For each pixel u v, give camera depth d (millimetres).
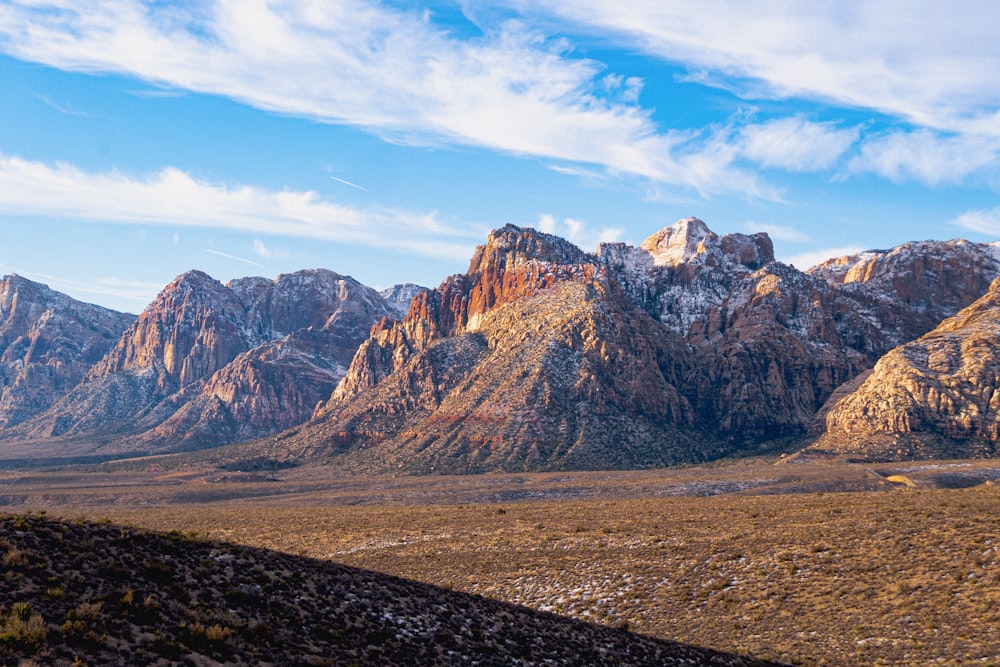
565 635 45969
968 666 42688
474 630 42750
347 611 39719
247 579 39000
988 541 59812
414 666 36031
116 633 29438
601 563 74125
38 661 25875
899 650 46719
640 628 58656
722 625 56375
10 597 29641
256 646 32312
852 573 60562
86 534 37531
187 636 31031
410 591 45938
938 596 52969
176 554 39219
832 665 46094
